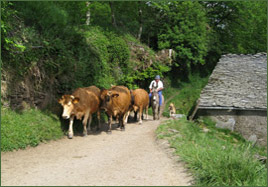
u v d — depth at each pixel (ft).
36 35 31.22
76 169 18.25
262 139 38.83
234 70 49.19
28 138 23.95
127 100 32.81
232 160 17.76
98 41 48.73
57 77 32.37
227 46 106.63
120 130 33.40
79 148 24.31
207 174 16.71
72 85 33.83
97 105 31.76
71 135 28.09
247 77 46.09
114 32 58.85
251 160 18.53
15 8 32.07
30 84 28.53
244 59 53.26
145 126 36.60
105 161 20.31
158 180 16.49
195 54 86.58
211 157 19.31
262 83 43.55
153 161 20.43
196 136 30.27
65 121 30.68
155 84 44.50
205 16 97.04
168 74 90.02
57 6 42.34
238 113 40.73
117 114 32.53
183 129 32.83
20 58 27.81
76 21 52.60
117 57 52.95
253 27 106.52
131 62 57.41
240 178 16.46
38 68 29.68
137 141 27.30
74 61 35.19
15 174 16.88
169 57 75.41
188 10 83.66
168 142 25.90
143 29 85.05
